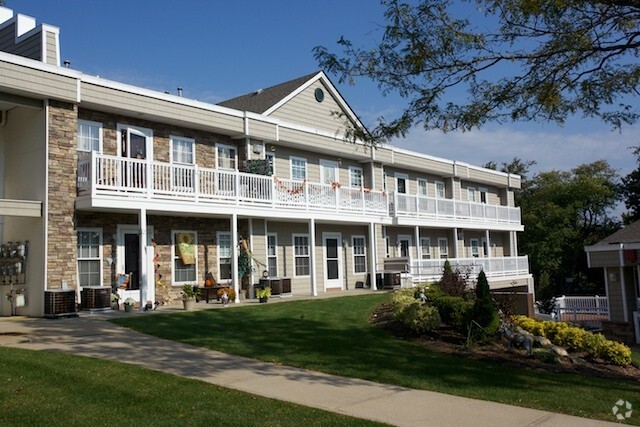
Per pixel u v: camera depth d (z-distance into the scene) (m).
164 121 18.00
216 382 8.12
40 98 14.90
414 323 12.20
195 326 12.65
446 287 15.80
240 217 19.69
